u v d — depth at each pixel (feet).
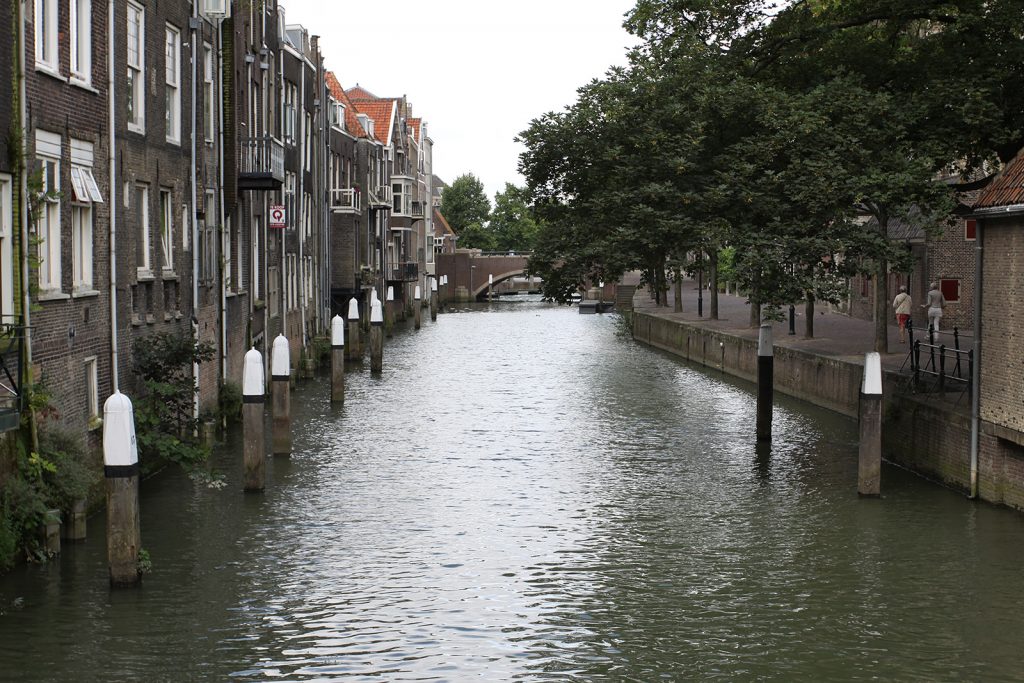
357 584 53.83
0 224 52.90
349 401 114.83
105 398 66.69
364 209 218.79
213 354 89.71
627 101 79.92
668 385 129.70
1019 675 43.70
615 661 44.93
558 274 84.28
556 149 84.38
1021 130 76.33
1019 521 64.49
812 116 73.87
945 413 73.15
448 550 59.41
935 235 74.43
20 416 52.42
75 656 44.55
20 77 53.47
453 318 273.95
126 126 70.95
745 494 71.92
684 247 74.64
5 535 51.75
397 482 75.00
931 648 46.29
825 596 52.44
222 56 97.19
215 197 95.71
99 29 65.51
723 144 79.77
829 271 73.92
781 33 85.05
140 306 74.79
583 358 164.66
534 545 60.54
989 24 78.23
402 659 44.88
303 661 44.50
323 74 167.02
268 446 87.97
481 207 457.68
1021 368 63.36
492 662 44.70
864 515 66.33
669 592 52.95
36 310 55.06
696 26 85.51
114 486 51.55
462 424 99.60
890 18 82.12
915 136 78.43
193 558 57.47
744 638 47.32
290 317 139.54
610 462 82.23
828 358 106.32
